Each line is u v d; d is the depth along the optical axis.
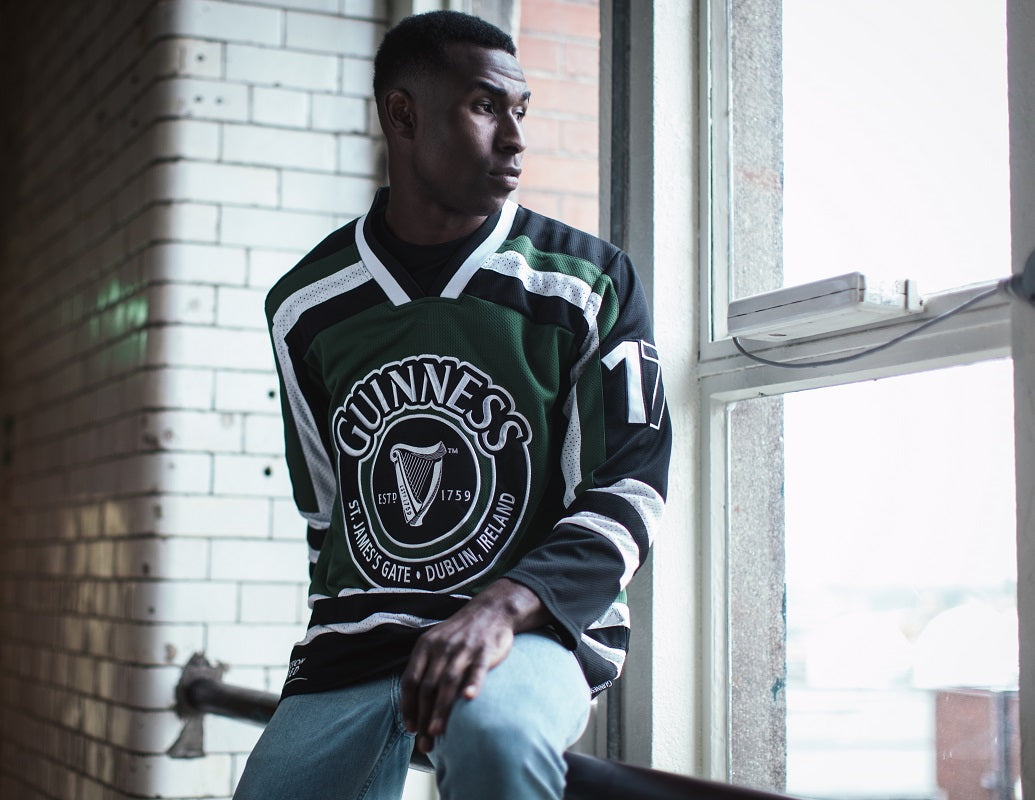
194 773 2.69
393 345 1.59
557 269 1.58
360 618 1.52
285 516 2.81
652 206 2.11
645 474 1.48
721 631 2.04
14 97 4.38
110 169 3.19
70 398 3.46
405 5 2.93
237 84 2.86
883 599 1.77
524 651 1.33
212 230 2.81
